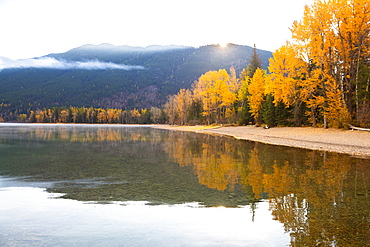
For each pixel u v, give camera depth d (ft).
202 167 48.21
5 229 20.58
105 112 570.46
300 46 113.19
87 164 51.34
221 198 28.96
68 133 165.78
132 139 116.67
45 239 18.85
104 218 23.02
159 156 62.69
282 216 23.47
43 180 37.68
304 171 43.98
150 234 19.80
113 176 40.52
